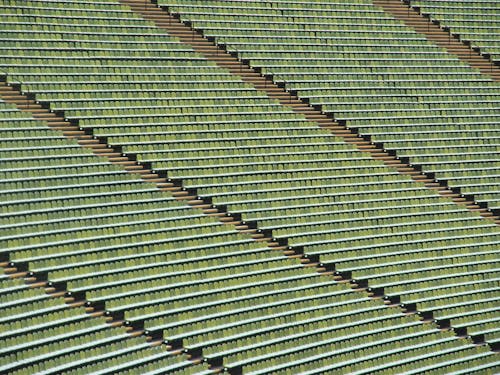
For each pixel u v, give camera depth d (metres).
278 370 73.56
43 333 66.38
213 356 72.31
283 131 103.25
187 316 75.38
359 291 86.38
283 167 98.06
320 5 124.38
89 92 95.25
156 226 83.62
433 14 129.88
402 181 102.94
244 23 116.38
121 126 92.94
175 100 99.88
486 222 101.69
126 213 83.06
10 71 93.31
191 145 95.50
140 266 78.12
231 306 78.38
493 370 82.50
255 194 93.50
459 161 108.44
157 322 73.38
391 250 93.12
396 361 79.62
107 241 78.88
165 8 112.25
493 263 96.00
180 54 107.81
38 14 102.88
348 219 94.62
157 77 102.25
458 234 98.56
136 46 105.12
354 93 113.25
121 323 72.00
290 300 81.94
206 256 83.31
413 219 98.31
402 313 86.00
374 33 124.19
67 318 69.25
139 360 68.75
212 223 87.31
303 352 76.38
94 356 67.00
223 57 111.12
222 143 97.69
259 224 90.19
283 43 116.19
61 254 75.06
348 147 105.31
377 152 106.25
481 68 125.38
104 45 102.88
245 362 72.88
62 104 91.50
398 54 121.88
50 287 72.06
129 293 74.81
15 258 72.44
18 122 86.06
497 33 131.00
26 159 82.56
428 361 80.75
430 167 106.62
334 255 89.56
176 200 88.75
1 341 63.56
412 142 108.88
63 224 78.19
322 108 108.44
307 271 86.56
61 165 84.75
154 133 94.31
